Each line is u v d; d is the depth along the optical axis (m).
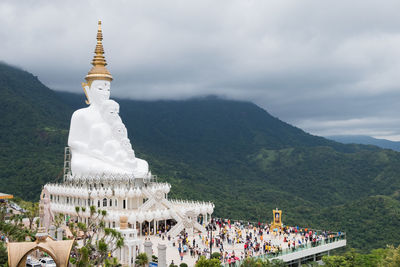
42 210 81.81
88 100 94.75
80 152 89.88
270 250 70.38
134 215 75.56
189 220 80.75
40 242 38.94
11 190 149.25
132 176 86.44
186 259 63.59
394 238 131.75
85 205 81.75
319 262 76.75
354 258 68.75
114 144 89.50
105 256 55.19
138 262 54.34
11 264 37.56
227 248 72.94
